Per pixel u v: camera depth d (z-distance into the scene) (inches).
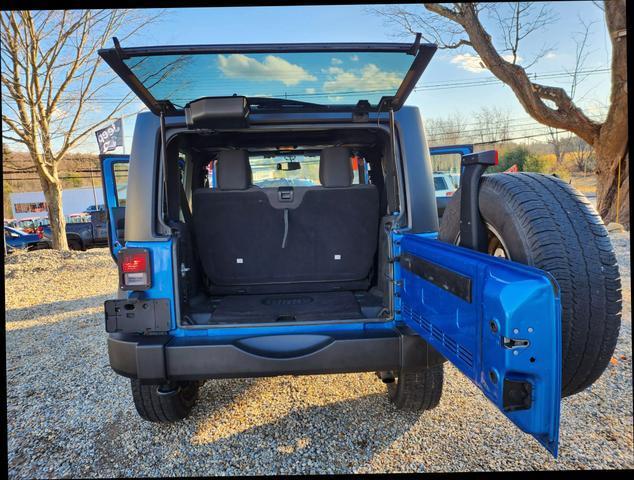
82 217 791.1
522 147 1224.2
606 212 491.8
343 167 106.7
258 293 118.7
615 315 65.3
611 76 471.8
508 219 69.6
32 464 96.9
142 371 86.2
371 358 87.6
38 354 169.8
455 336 67.2
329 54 79.1
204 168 153.3
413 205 96.3
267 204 106.6
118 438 106.5
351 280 118.6
